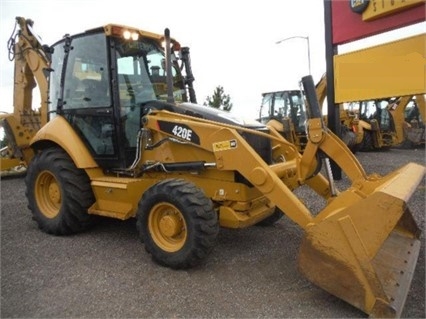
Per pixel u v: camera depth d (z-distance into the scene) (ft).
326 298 8.63
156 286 9.39
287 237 12.86
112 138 12.97
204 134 10.85
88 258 11.31
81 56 13.70
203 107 12.51
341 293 7.88
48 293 9.13
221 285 9.40
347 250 7.77
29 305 8.59
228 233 13.32
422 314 7.81
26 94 25.55
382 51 19.43
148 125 12.18
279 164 11.68
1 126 25.62
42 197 14.30
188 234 9.85
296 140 35.58
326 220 8.04
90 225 13.92
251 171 9.95
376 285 7.45
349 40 21.21
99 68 13.12
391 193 7.63
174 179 10.65
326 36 22.13
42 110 22.21
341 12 21.29
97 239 13.08
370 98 20.21
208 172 11.19
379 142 43.32
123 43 13.20
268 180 9.71
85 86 13.62
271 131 13.19
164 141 11.85
